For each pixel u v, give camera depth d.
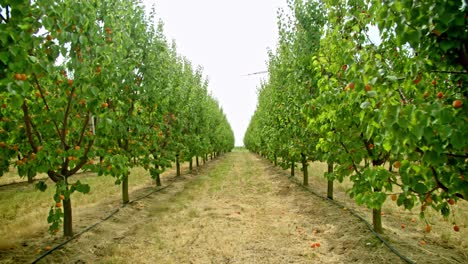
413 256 5.63
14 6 4.02
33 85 5.78
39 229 7.62
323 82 6.00
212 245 6.87
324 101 5.47
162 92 12.00
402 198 3.71
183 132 19.44
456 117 2.44
